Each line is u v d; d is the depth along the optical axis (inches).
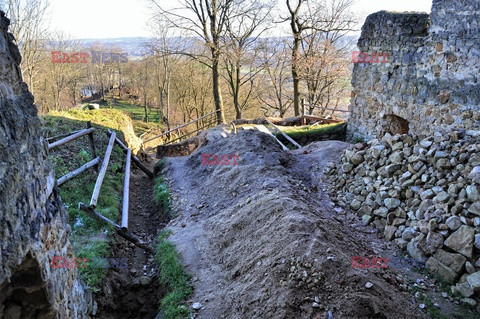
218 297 164.4
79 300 130.8
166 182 312.7
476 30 243.9
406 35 314.2
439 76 280.2
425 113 298.8
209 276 181.0
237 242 194.7
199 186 287.9
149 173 351.9
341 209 230.7
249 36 677.9
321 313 135.3
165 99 956.0
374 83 366.3
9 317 97.4
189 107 957.2
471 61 250.2
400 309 141.2
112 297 177.6
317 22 681.0
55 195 118.1
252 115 969.5
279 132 450.3
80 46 906.1
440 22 274.8
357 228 212.4
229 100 933.8
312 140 442.0
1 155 77.5
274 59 753.6
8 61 91.7
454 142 206.4
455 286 159.3
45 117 367.2
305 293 143.1
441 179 196.1
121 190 282.0
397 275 168.7
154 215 269.9
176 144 474.3
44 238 98.0
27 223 86.3
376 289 144.6
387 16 334.3
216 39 634.8
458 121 265.3
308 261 153.9
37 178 99.3
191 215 246.4
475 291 152.8
